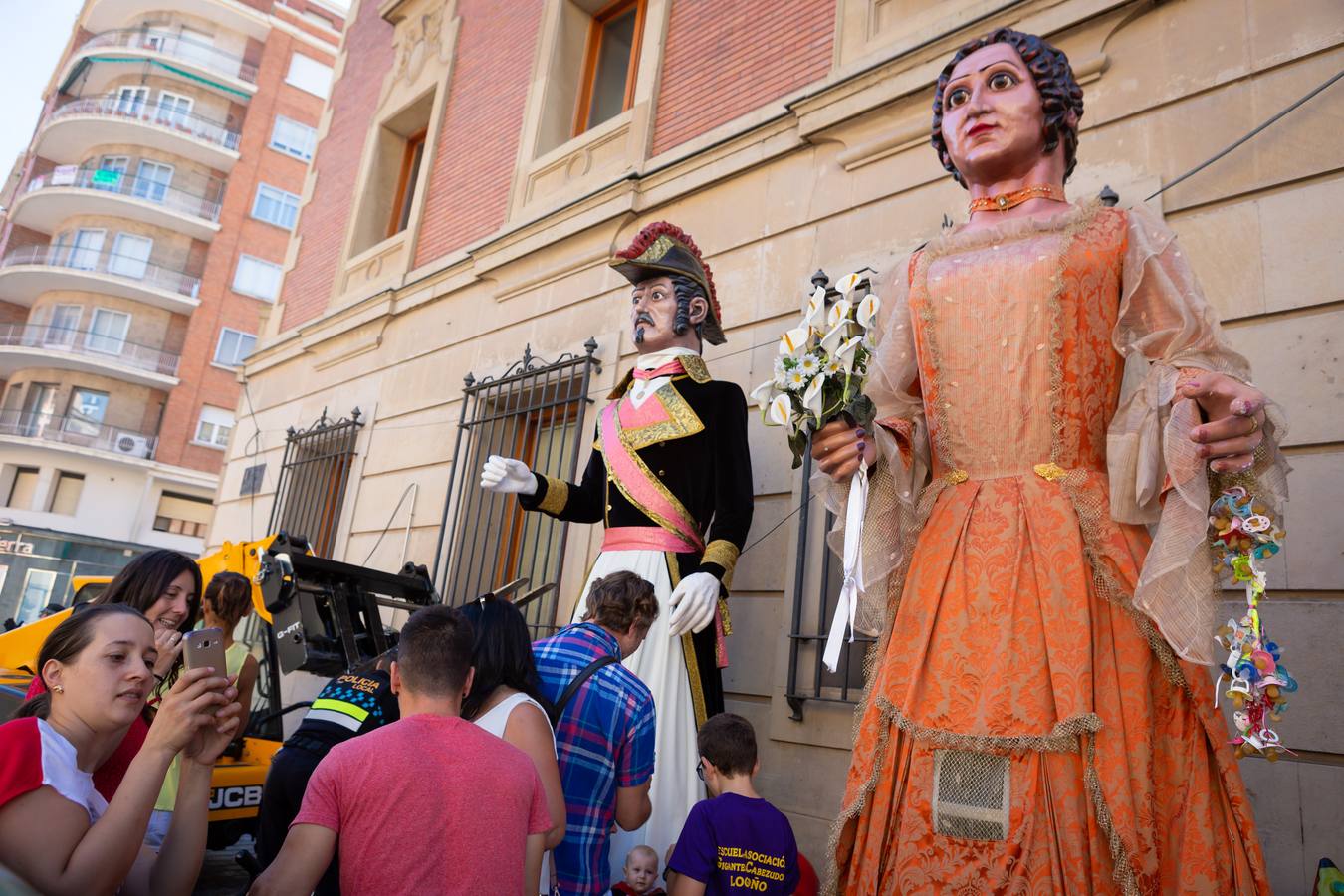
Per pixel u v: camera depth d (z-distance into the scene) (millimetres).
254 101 31141
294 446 9320
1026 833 1902
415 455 7605
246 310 29844
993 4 4527
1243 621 1975
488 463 4016
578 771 2695
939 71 4629
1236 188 3609
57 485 27156
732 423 3812
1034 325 2209
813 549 4527
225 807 4754
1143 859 1820
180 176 30234
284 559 4855
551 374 6531
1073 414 2180
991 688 2018
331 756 2094
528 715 2516
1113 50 4152
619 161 6750
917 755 2096
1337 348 3219
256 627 7457
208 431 28766
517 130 8102
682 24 6773
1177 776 1934
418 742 2098
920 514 2375
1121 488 2092
